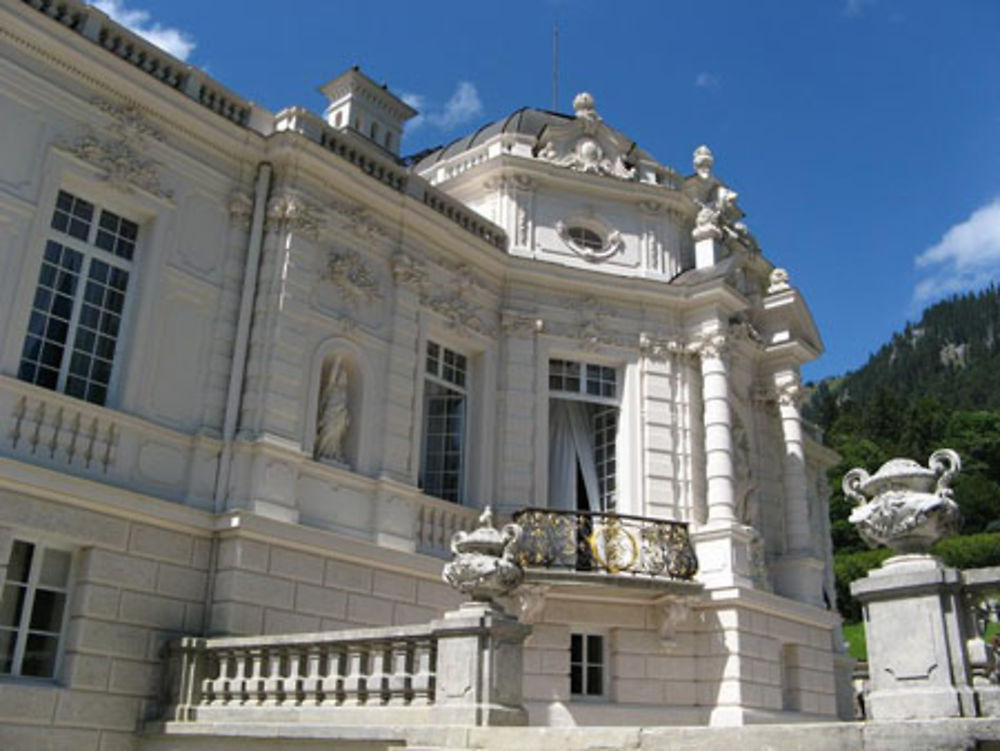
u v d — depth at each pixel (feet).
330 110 73.36
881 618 25.48
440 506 51.75
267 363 44.78
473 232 59.00
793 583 63.72
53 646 36.96
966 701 23.30
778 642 56.70
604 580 51.42
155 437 41.32
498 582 30.07
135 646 38.29
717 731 21.76
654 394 60.59
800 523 65.31
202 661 37.99
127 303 42.80
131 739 37.45
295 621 42.04
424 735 27.48
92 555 37.76
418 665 30.76
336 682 32.48
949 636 24.38
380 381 50.37
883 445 267.39
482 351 57.67
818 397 401.29
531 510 52.80
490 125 72.95
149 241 43.60
